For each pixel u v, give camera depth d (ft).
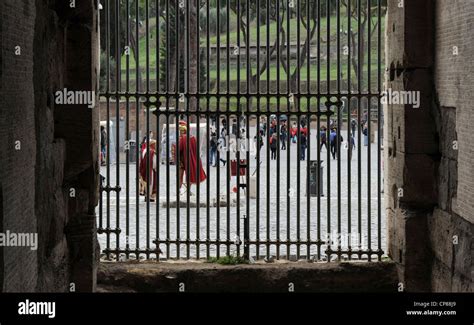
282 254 51.88
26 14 27.81
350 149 44.83
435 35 41.29
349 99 44.93
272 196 81.10
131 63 134.21
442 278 39.50
